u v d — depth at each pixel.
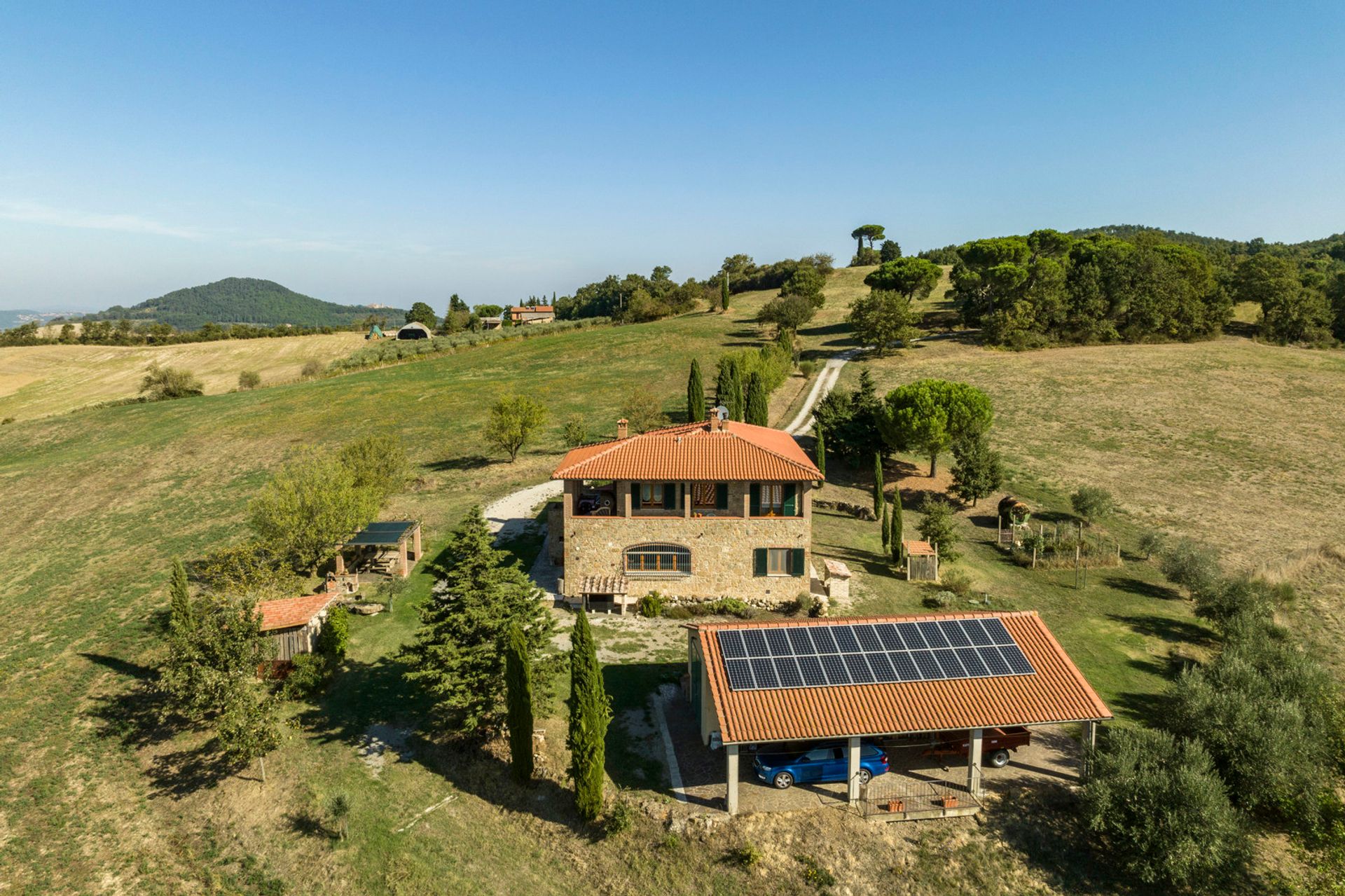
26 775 27.08
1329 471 62.72
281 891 22.44
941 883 22.34
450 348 131.25
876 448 66.19
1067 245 124.00
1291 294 110.06
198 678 26.89
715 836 23.67
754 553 39.41
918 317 111.81
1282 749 24.83
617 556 39.91
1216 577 41.50
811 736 24.05
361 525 43.56
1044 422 77.88
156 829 24.92
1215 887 22.44
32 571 47.62
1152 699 32.19
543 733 29.16
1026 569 47.56
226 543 50.38
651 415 73.00
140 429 87.75
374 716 30.33
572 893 22.34
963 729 24.73
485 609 27.64
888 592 42.06
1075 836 23.91
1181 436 72.06
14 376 130.50
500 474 65.75
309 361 135.25
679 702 31.03
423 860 23.28
